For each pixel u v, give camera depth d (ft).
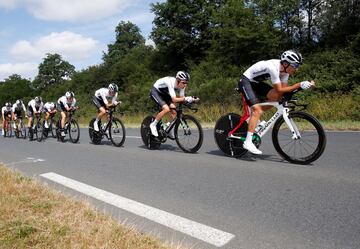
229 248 9.17
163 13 104.58
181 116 23.62
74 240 9.00
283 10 76.74
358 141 24.02
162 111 24.07
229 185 14.79
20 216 10.64
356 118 41.16
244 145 18.79
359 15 68.08
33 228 9.57
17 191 13.38
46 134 42.65
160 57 116.26
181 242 9.53
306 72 61.00
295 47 77.92
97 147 30.12
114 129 29.81
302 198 12.56
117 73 125.18
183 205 12.66
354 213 10.93
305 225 10.29
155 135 24.85
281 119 18.12
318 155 16.97
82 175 18.45
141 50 135.23
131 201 13.35
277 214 11.26
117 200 13.55
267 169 17.06
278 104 17.94
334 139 25.41
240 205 12.30
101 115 30.81
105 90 29.89
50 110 42.11
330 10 72.84
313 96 52.34
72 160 23.82
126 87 117.70
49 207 11.60
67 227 9.76
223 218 11.22
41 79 223.51
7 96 214.69
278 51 78.28
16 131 49.49
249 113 19.25
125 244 8.77
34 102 43.01
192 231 10.32
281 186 14.14
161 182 16.03
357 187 13.44
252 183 14.84
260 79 18.57
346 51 60.13
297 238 9.50
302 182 14.49
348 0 69.82
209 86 70.74
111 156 24.41
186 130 23.43
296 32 81.92
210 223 10.87
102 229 9.69
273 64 17.42
